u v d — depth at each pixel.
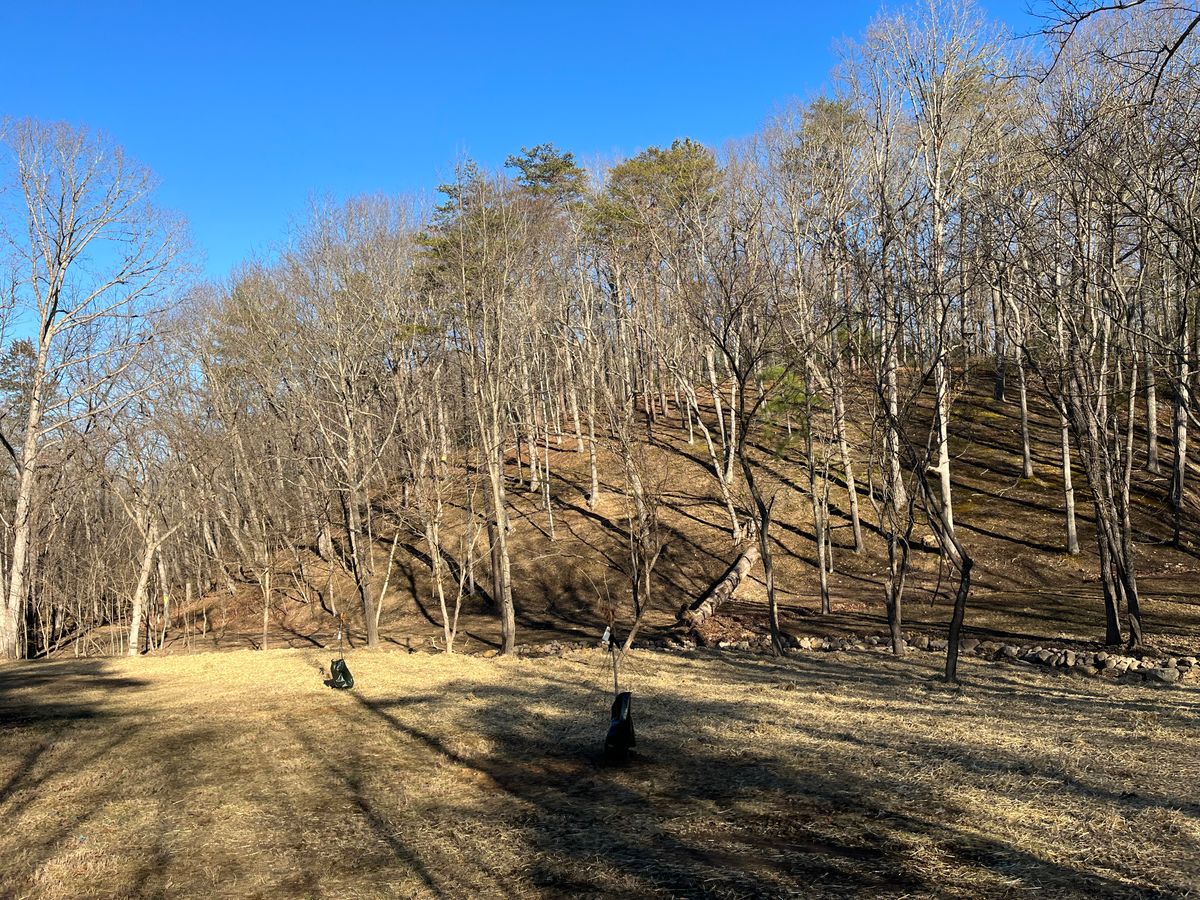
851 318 21.00
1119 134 12.74
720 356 42.28
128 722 13.29
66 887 7.00
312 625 30.92
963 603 14.73
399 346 26.16
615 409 31.50
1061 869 6.40
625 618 25.94
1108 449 16.53
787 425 33.44
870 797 8.42
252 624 32.44
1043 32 7.32
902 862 6.69
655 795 8.96
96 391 27.45
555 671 17.64
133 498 29.28
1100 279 15.04
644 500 25.58
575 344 36.19
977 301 28.73
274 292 29.72
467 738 11.82
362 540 30.16
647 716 12.83
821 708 12.91
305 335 26.47
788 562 28.33
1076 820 7.46
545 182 37.09
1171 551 23.89
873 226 19.45
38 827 8.47
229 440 31.78
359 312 25.05
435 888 6.72
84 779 10.06
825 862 6.77
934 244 18.11
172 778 10.09
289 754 11.18
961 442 32.56
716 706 13.34
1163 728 10.80
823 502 26.69
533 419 37.91
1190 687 13.55
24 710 14.48
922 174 23.47
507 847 7.55
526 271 26.31
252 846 7.84
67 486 29.53
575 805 8.74
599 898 6.32
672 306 32.31
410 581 32.31
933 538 27.39
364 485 26.17
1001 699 13.10
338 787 9.66
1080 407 16.62
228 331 30.80
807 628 21.64
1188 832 7.05
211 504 32.66
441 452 35.28
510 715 13.27
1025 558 25.14
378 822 8.41
